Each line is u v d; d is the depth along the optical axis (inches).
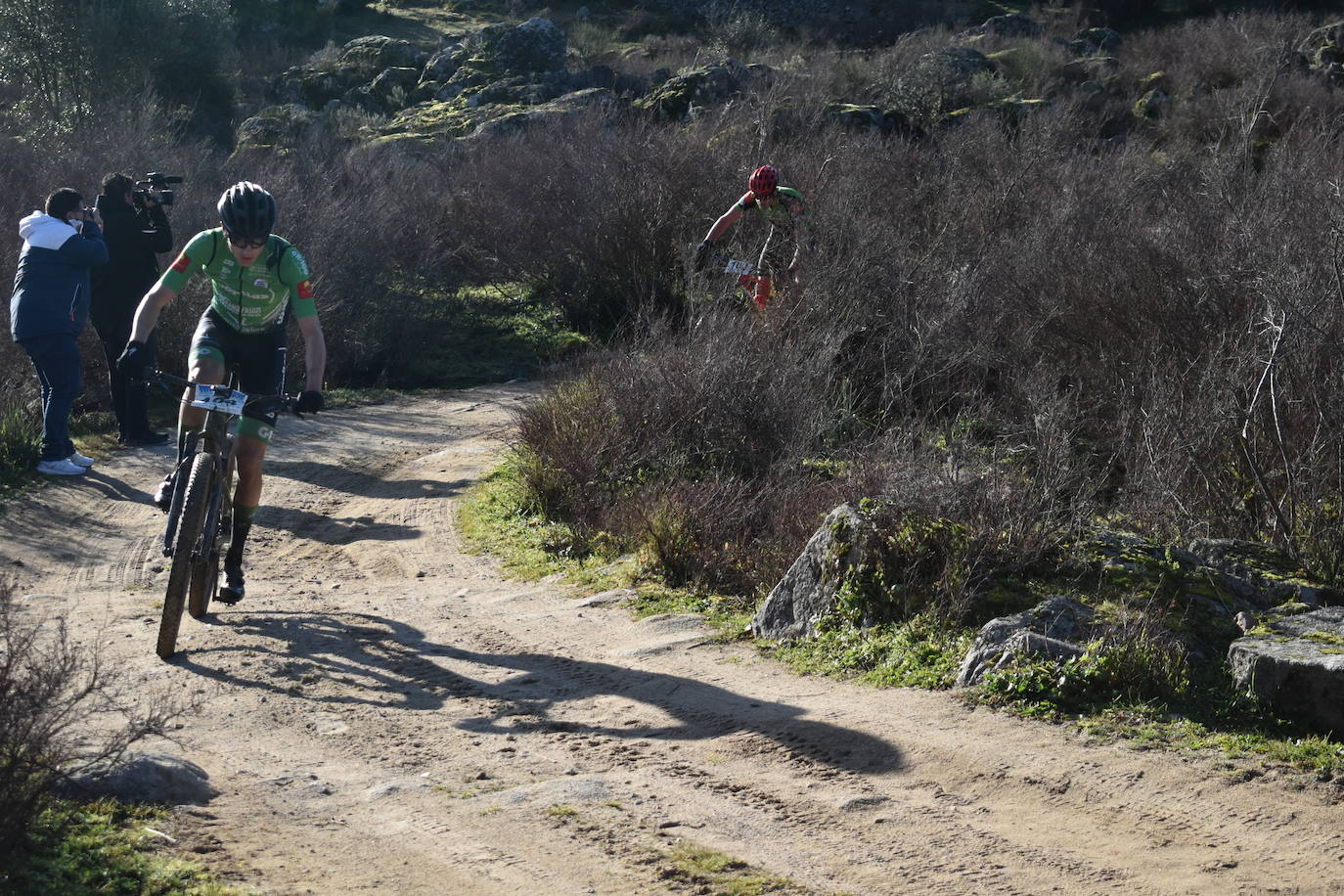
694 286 383.2
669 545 251.6
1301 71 834.2
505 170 697.6
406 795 141.0
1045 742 152.3
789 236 380.5
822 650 194.9
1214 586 192.2
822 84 872.9
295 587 257.4
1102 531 213.8
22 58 963.3
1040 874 119.3
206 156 719.1
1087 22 1405.0
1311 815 130.3
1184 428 253.9
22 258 343.0
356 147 857.5
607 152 653.9
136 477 348.2
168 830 124.6
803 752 153.0
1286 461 228.2
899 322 346.3
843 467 279.3
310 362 204.4
